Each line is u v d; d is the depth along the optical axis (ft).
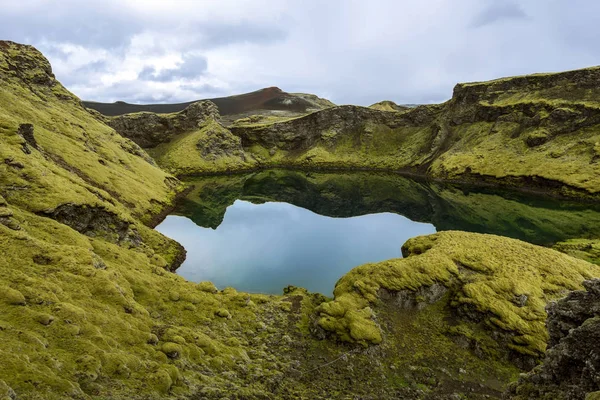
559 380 68.23
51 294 98.53
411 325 156.04
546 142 627.46
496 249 201.36
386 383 122.42
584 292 77.82
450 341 148.56
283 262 281.54
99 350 82.38
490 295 158.81
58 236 154.10
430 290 168.35
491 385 125.70
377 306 162.61
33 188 183.11
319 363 129.90
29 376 62.39
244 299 169.27
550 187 537.24
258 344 136.87
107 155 454.81
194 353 108.06
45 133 375.66
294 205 537.24
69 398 62.85
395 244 339.16
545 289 164.55
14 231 128.57
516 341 139.03
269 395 100.89
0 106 372.79
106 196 272.10
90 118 574.97
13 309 84.94
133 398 73.00
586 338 65.31
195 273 248.93
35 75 550.36
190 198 511.40
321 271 263.08
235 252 301.22
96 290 117.19
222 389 93.71
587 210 436.35
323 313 154.10
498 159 655.35
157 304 140.15
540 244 316.81
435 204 523.70
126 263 167.32
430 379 126.00
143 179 465.88
